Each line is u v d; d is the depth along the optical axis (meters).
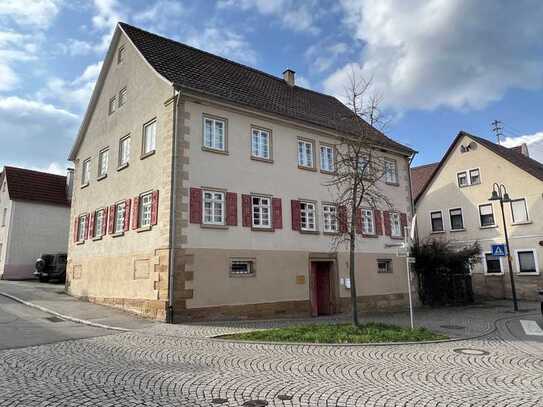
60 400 6.31
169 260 15.02
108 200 20.31
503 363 9.41
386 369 8.71
